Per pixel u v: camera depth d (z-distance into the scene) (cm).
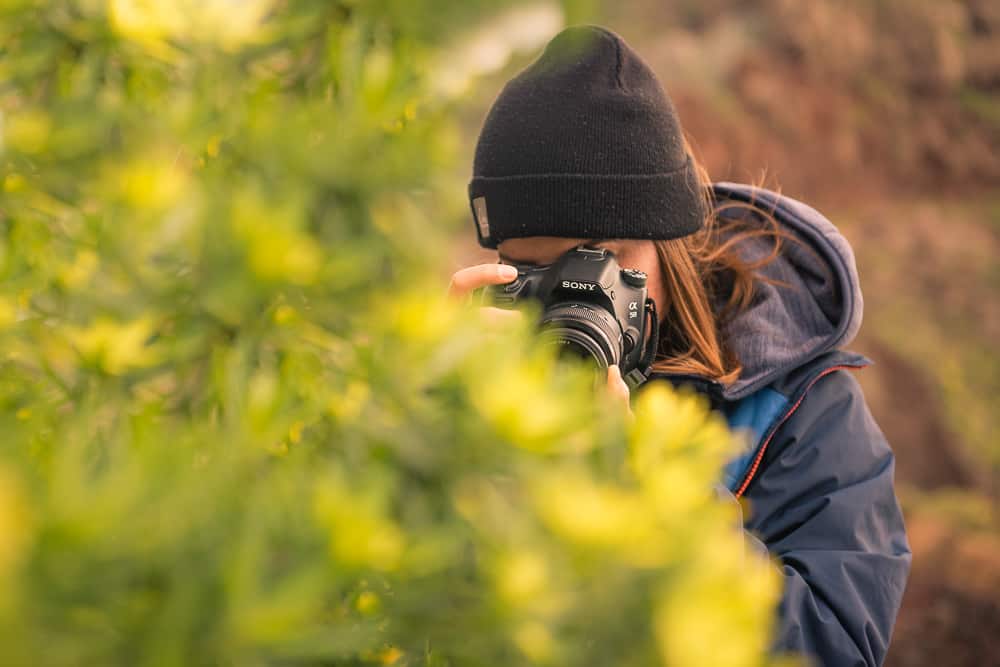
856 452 136
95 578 35
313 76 51
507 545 43
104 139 49
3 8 49
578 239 123
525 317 50
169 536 37
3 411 46
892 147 1399
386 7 49
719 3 1427
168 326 44
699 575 44
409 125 51
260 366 45
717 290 147
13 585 31
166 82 50
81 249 46
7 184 49
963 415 1002
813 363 140
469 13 47
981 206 1409
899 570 131
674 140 128
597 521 42
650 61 1340
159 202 44
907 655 416
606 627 43
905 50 1438
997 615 427
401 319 45
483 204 127
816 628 120
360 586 45
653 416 52
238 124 49
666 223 126
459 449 44
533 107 123
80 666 34
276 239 42
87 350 43
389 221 49
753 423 135
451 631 44
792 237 145
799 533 131
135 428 44
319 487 40
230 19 49
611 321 108
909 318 1128
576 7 45
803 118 1343
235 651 36
